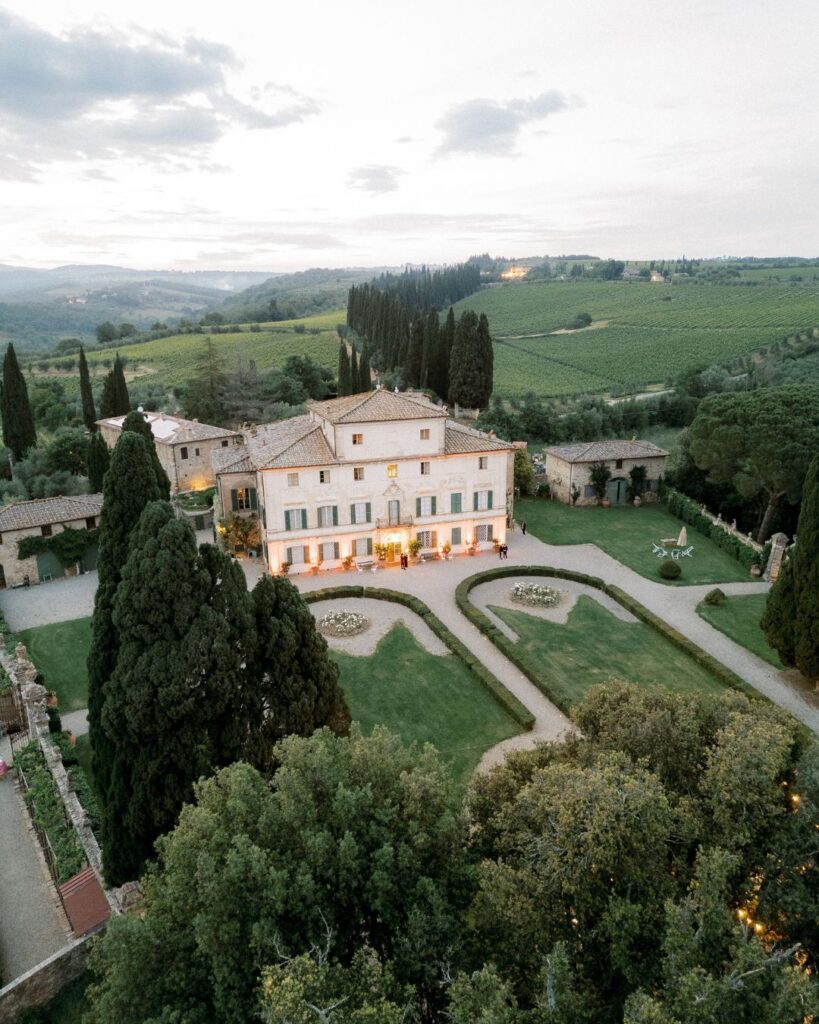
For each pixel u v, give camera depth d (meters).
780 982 13.16
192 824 17.28
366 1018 12.63
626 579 54.56
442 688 39.31
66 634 46.56
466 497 58.97
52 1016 21.69
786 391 61.94
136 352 160.75
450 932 15.92
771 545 54.16
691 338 147.12
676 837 17.12
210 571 23.56
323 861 16.23
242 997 14.83
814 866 16.59
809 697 37.81
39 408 103.31
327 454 55.00
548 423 93.69
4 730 36.56
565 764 19.30
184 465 74.56
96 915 23.45
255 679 24.17
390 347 124.00
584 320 174.50
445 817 17.23
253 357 143.38
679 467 72.75
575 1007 13.67
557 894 16.27
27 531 55.00
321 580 54.56
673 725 20.53
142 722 22.34
